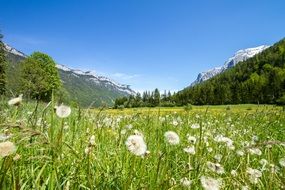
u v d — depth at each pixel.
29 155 3.13
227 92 192.75
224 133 7.43
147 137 5.04
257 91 185.38
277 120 9.63
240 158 4.50
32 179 2.71
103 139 4.66
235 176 3.65
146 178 3.20
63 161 3.11
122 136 4.69
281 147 5.50
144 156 3.26
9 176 2.57
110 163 3.61
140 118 8.06
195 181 3.20
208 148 4.89
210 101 192.50
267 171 4.12
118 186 2.98
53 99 3.22
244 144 6.11
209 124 8.73
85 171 3.11
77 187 2.78
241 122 10.29
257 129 8.55
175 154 4.44
